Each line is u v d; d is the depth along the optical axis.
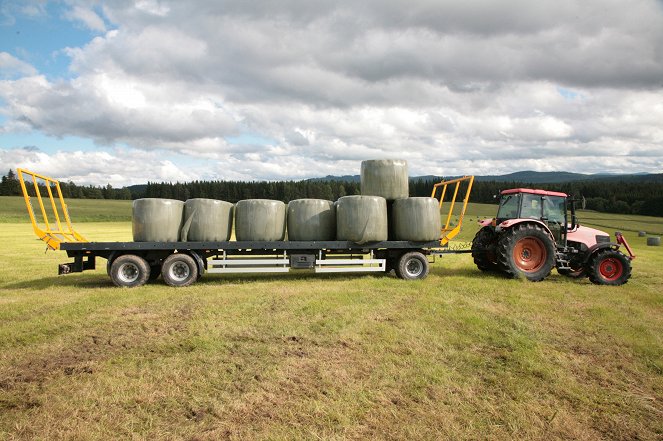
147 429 3.52
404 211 9.91
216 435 3.43
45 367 4.74
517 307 7.36
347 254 11.00
